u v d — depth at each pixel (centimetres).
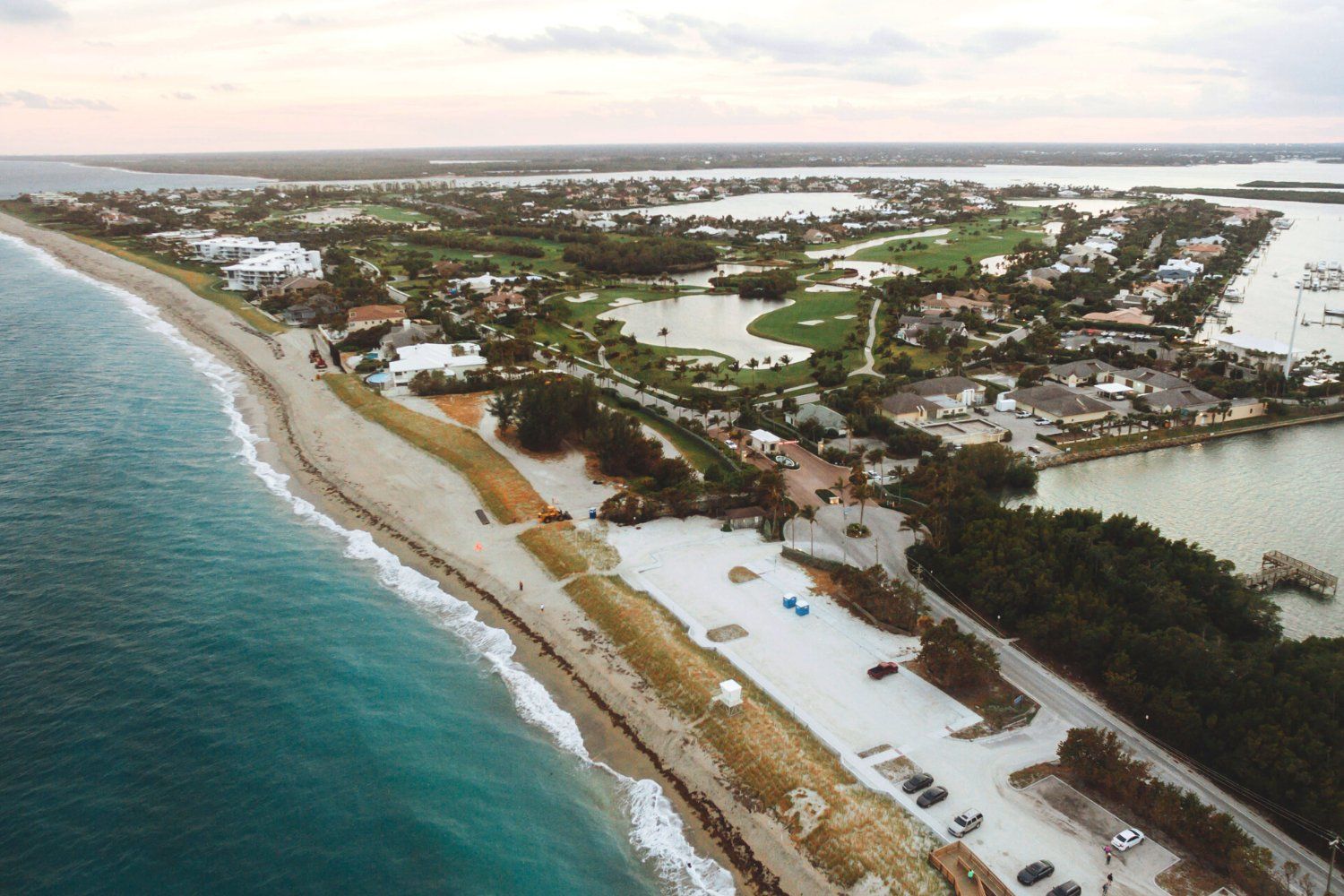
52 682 8000
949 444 14912
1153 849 6375
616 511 12206
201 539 11306
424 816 6700
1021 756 7431
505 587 10475
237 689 8119
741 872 6362
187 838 6288
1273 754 6844
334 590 10256
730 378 19775
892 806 6788
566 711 8244
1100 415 16775
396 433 15675
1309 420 17162
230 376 19412
